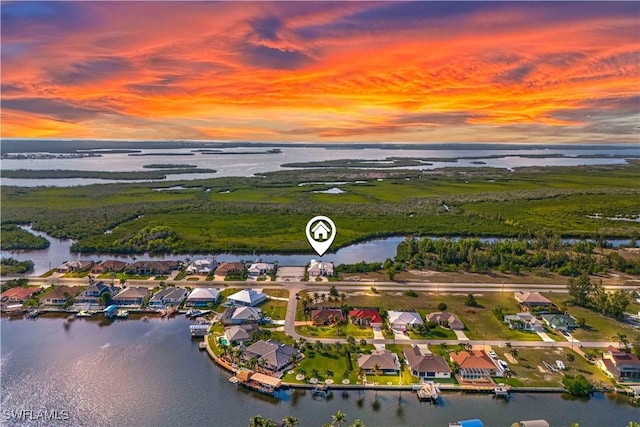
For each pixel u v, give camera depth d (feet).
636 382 327.88
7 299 477.36
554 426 285.23
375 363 339.98
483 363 336.49
